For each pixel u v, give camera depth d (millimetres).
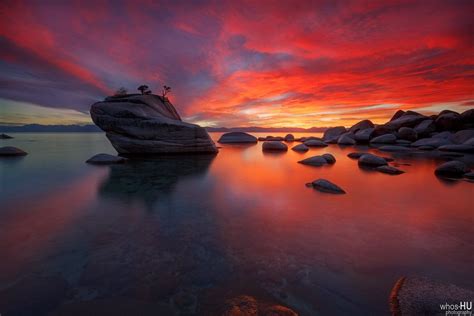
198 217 5098
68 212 5379
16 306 2379
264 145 25141
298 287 2715
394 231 4352
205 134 19344
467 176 9617
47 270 3031
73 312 2314
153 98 20141
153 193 7250
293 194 7129
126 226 4559
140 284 2768
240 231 4352
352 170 11727
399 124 33219
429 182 8906
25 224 4621
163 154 18312
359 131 36062
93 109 16906
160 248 3654
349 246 3756
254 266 3158
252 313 2311
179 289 2684
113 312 2322
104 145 30922
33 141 41625
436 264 3205
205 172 11188
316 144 28531
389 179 9484
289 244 3801
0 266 3111
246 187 8133
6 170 11109
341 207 5875
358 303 2449
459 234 4227
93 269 3057
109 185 8336
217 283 2793
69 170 11312
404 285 2689
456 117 28656
